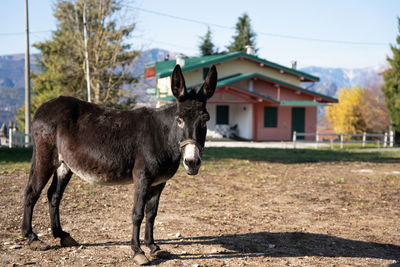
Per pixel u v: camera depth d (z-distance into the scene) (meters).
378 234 6.25
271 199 8.93
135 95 32.91
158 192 4.92
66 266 4.44
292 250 5.35
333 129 51.16
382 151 22.64
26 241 5.32
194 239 5.74
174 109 4.58
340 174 12.99
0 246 5.08
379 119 43.94
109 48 31.91
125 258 4.78
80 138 4.69
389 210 8.02
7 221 6.26
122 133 4.62
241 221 6.89
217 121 33.22
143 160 4.52
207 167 13.88
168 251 5.11
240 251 5.24
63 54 35.59
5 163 13.20
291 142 29.72
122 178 4.67
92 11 31.39
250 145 26.38
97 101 30.44
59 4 32.81
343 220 7.16
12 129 20.97
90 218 6.70
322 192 9.89
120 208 7.53
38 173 4.90
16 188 8.82
